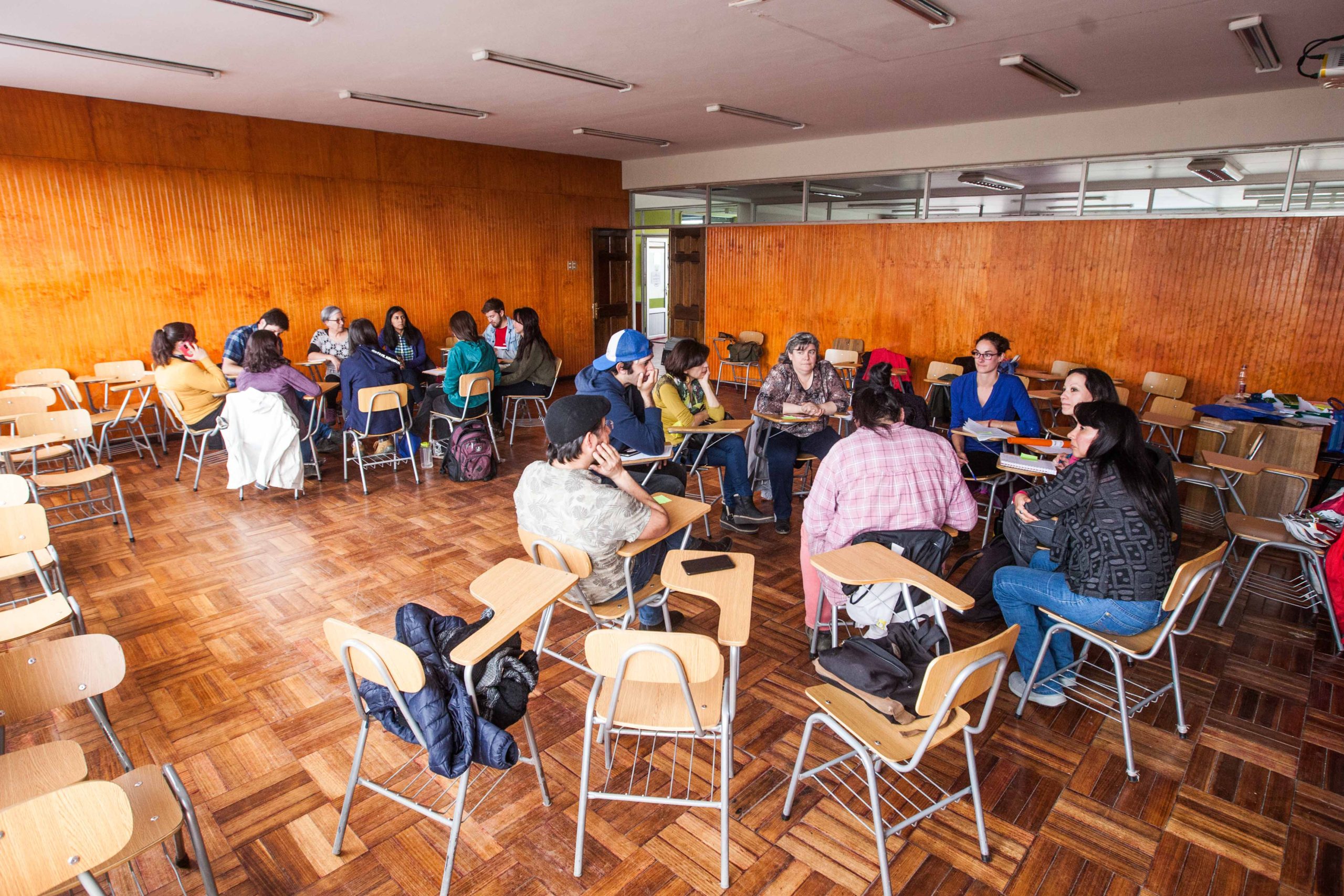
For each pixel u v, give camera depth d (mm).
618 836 2238
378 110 6582
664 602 2844
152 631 3412
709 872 2111
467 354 5914
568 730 2730
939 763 2553
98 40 4293
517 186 9344
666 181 10141
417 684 1805
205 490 5473
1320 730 2754
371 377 5391
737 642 2055
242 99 6133
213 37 4234
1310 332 5938
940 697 1812
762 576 4027
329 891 2035
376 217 8094
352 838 2225
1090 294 7004
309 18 3824
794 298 9258
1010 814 2326
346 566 4121
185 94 5918
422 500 5258
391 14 3811
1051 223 7117
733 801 2381
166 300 6773
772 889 2053
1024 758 2580
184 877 2070
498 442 6922
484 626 2043
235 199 7035
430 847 2195
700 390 4660
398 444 5828
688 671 1848
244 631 3414
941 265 7926
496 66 4906
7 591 3814
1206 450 5484
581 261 10391
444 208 8680
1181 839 2229
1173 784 2463
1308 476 3801
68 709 2838
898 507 2738
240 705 2863
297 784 2445
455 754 1898
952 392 4633
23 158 5883
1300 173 5793
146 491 5434
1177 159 6316
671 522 2668
